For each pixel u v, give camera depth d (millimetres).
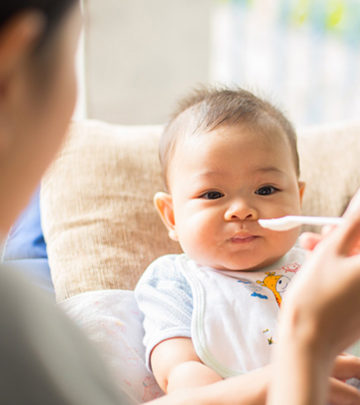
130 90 2855
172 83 2910
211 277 1077
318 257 530
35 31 364
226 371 941
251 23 3219
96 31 2742
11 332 401
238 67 3195
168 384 915
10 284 426
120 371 1003
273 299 1029
